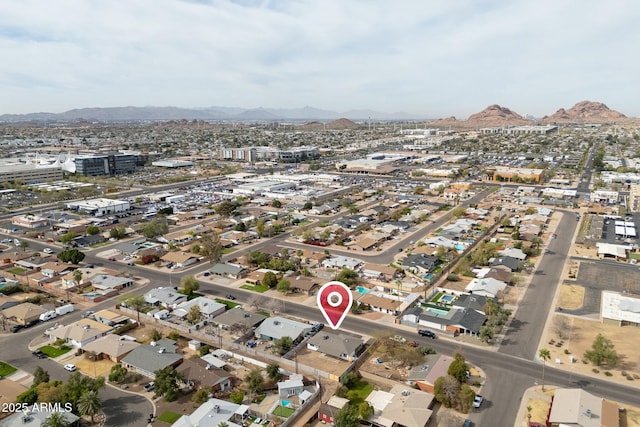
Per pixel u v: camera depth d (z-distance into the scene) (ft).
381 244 472.85
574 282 362.12
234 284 365.40
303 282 354.33
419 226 545.85
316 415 204.95
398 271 388.37
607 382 227.20
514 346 264.11
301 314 310.65
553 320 295.89
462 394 205.57
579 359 248.93
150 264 414.82
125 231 504.84
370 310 318.65
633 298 318.24
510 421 198.39
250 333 284.82
